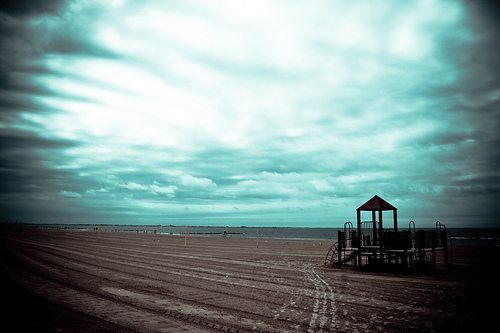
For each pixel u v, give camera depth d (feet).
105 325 28.99
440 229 74.49
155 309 35.09
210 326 29.14
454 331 28.22
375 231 73.72
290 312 34.47
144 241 180.86
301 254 108.06
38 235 231.09
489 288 49.14
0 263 72.43
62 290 44.75
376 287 49.83
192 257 94.68
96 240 179.73
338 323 30.42
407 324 30.22
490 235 399.65
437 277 60.18
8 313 32.42
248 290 46.91
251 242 187.11
